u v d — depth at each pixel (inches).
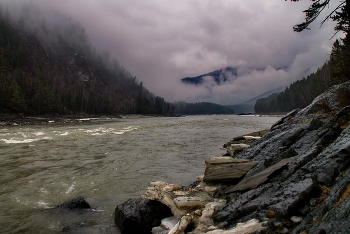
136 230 224.4
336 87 496.1
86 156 585.9
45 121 2256.4
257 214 165.8
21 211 275.0
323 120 356.8
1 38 4598.9
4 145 734.5
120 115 4579.2
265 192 197.9
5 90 2481.5
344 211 118.8
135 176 423.2
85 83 6501.0
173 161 541.3
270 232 141.6
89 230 231.5
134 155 604.1
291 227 140.8
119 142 831.1
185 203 239.3
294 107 4202.8
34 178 403.9
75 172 443.8
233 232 149.5
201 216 203.3
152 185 300.4
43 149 670.5
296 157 245.9
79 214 269.0
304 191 160.7
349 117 274.5
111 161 536.7
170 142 837.8
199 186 292.4
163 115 6048.2
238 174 283.7
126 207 246.5
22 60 4697.3
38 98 2930.6
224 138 952.9
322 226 120.8
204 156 594.9
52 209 281.3
